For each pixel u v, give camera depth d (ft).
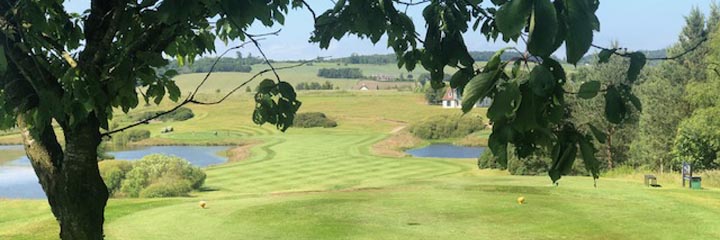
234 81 452.35
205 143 268.00
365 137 274.77
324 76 578.25
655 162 145.18
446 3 8.38
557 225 43.24
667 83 145.38
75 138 9.86
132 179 110.93
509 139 6.84
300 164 171.83
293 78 560.61
